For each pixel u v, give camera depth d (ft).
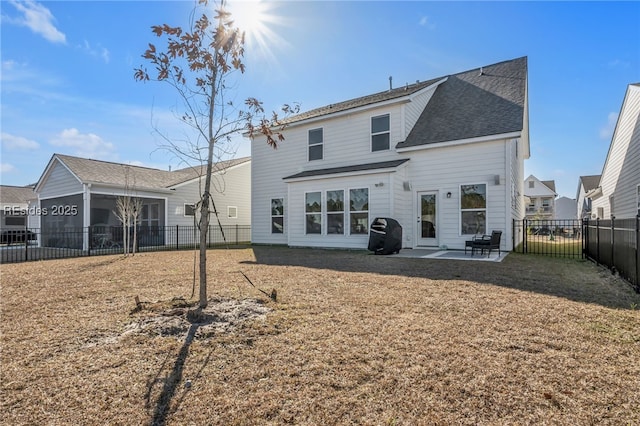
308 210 43.32
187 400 7.47
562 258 30.99
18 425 6.62
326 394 7.66
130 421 6.74
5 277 23.02
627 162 46.21
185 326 12.07
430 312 13.57
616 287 18.11
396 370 8.71
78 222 52.70
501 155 34.42
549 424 6.53
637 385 7.90
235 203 64.90
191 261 32.04
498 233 31.50
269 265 27.35
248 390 7.87
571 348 9.98
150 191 52.95
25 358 9.62
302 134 49.29
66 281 21.22
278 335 11.18
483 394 7.57
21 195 84.12
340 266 25.93
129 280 21.42
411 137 40.52
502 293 16.65
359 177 39.04
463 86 46.47
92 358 9.61
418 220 39.17
